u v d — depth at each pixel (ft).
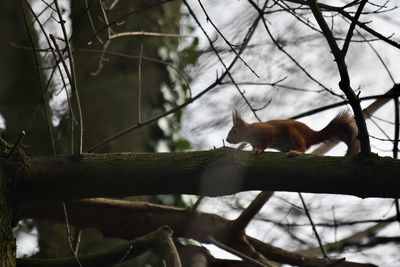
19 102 40.19
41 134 39.58
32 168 24.40
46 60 40.83
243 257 31.86
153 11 43.04
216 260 31.81
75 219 33.17
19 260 26.91
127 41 42.11
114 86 41.14
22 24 41.29
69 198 24.95
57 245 39.58
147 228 34.01
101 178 24.41
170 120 41.91
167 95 42.11
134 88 41.39
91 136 39.58
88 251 38.22
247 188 24.52
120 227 33.94
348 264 33.30
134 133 40.14
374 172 24.06
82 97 40.75
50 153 39.55
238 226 33.73
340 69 23.71
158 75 42.27
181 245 32.14
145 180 24.41
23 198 24.59
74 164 24.49
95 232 38.91
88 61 41.83
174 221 33.94
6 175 24.12
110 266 27.14
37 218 32.91
